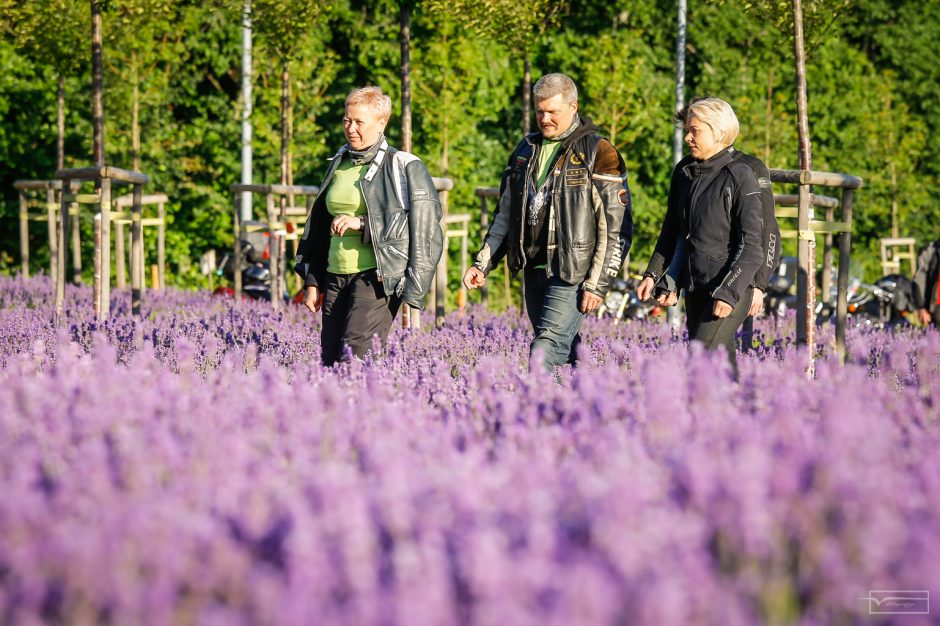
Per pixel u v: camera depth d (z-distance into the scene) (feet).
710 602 15.24
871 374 47.09
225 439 22.63
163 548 16.22
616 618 14.78
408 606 14.25
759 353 57.82
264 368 31.22
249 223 131.95
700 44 174.81
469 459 20.24
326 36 167.84
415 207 47.44
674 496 18.90
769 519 17.53
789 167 173.88
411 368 38.50
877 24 198.39
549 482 19.98
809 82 182.50
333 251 48.49
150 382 30.86
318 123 175.32
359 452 24.30
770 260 42.01
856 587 16.44
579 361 39.63
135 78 158.71
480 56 157.28
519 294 162.91
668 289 43.55
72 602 15.61
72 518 17.66
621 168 45.16
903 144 187.83
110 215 74.13
